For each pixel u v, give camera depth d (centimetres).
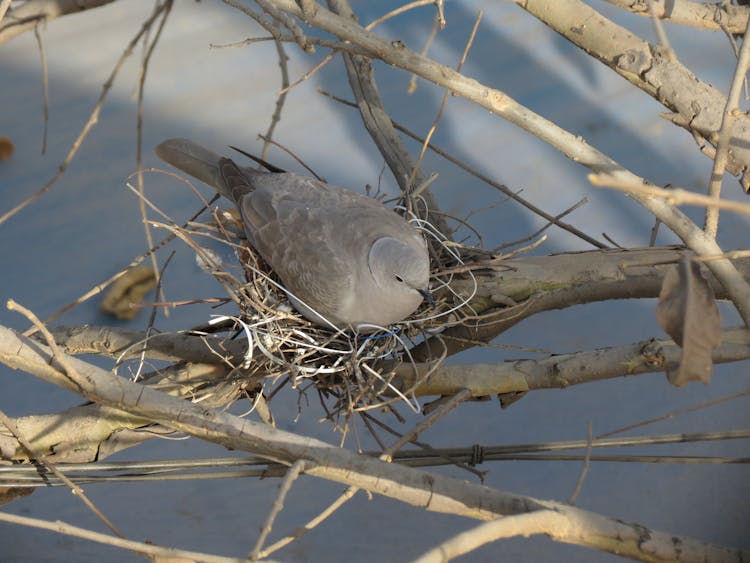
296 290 727
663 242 1326
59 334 803
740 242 1292
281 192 780
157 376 767
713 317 409
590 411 1214
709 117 650
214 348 743
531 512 458
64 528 441
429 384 689
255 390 743
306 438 529
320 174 1389
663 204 516
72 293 1261
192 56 1534
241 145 1416
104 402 539
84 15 1598
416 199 800
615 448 1188
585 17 656
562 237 1323
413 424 1218
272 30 532
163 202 1370
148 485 1190
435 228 769
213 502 1171
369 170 1395
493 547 1130
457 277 746
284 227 745
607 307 1295
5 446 693
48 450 708
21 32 616
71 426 706
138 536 1124
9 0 502
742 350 607
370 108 836
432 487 519
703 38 1541
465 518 1150
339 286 708
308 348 708
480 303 735
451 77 535
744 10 678
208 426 535
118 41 1561
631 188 326
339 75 1504
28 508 1163
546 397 1238
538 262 732
